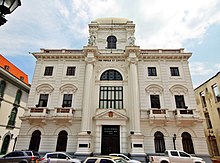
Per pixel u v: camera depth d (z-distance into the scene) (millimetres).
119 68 23938
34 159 15656
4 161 14828
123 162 11953
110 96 22438
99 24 28500
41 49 25375
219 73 25531
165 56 23969
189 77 22812
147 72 23469
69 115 19875
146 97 21891
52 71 23969
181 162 15031
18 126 29797
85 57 23797
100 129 19953
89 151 18359
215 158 25531
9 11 5008
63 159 14203
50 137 19703
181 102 21625
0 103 25219
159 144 19375
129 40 26062
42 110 20547
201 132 19547
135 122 19484
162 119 19594
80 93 22266
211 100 27406
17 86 29719
